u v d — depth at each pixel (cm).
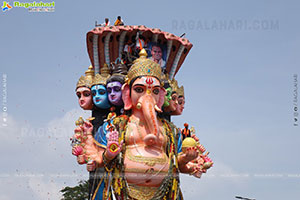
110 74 1173
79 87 1179
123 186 1007
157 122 1059
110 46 1203
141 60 1088
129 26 1188
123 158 1028
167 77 1203
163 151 1066
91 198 1067
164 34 1202
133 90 1062
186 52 1258
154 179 1016
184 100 1233
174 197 1046
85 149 1034
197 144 1194
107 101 1138
